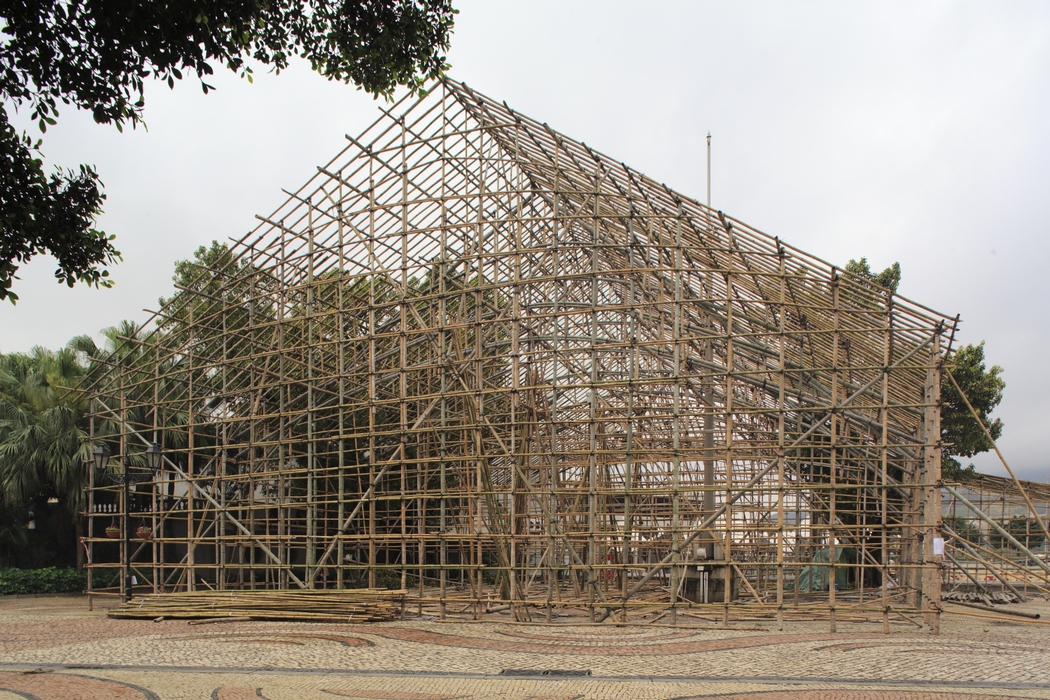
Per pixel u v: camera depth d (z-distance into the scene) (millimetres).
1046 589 27016
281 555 28969
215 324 32406
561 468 36219
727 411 23719
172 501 38188
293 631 23188
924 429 24531
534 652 19172
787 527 22875
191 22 11781
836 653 18828
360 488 31438
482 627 24094
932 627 22734
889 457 29484
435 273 31484
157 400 30859
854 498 34531
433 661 17875
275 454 32562
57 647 20109
